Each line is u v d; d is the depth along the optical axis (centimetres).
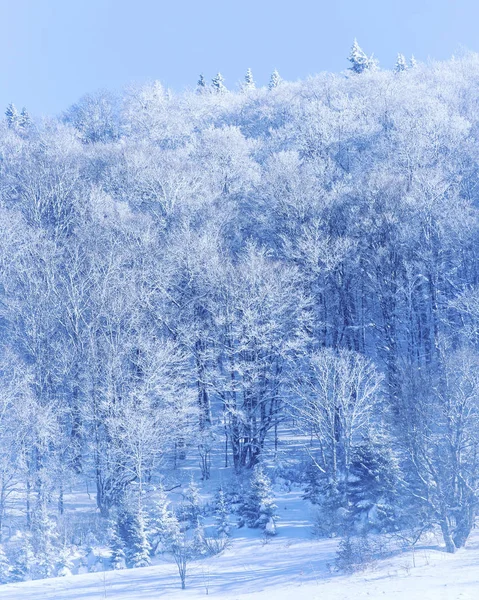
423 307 6000
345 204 6388
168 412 5025
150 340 5316
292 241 6219
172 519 3706
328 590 2078
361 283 6050
